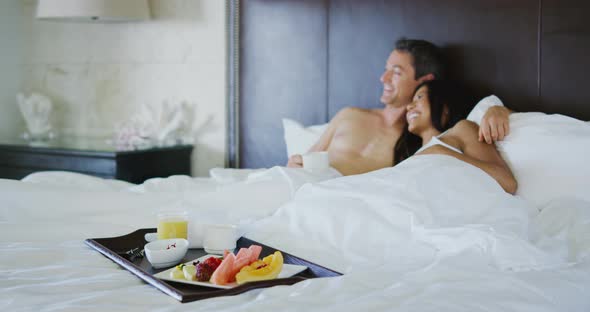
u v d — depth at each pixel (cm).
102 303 98
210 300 101
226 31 284
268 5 272
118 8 282
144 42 318
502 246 120
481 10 220
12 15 358
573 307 105
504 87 217
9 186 173
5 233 144
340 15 252
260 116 279
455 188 146
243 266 112
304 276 117
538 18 209
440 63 223
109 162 269
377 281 109
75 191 172
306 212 146
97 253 133
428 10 231
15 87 362
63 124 353
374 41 245
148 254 120
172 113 305
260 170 227
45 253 129
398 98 227
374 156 227
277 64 271
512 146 183
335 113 257
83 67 342
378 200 143
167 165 293
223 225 138
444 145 179
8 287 107
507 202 148
